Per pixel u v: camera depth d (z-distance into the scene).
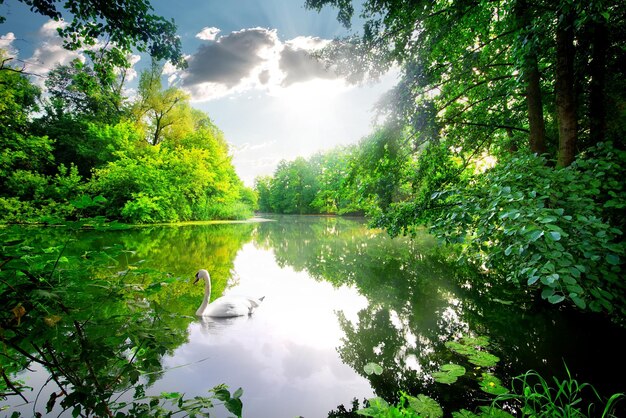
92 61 5.54
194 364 3.80
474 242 4.04
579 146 5.63
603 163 3.57
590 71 5.04
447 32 5.76
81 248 9.55
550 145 6.59
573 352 4.10
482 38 6.74
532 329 4.89
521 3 4.18
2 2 4.09
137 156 23.47
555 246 2.84
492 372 3.64
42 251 1.65
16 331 1.55
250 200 54.81
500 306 5.98
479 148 8.01
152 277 6.68
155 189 23.08
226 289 7.25
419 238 16.61
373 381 3.52
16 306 1.47
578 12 3.13
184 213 26.94
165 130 31.22
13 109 18.84
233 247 13.81
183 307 5.89
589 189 3.65
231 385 3.37
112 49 5.47
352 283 7.98
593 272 3.04
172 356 3.97
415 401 3.02
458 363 3.90
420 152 7.50
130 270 2.01
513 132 8.30
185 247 12.98
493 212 3.64
